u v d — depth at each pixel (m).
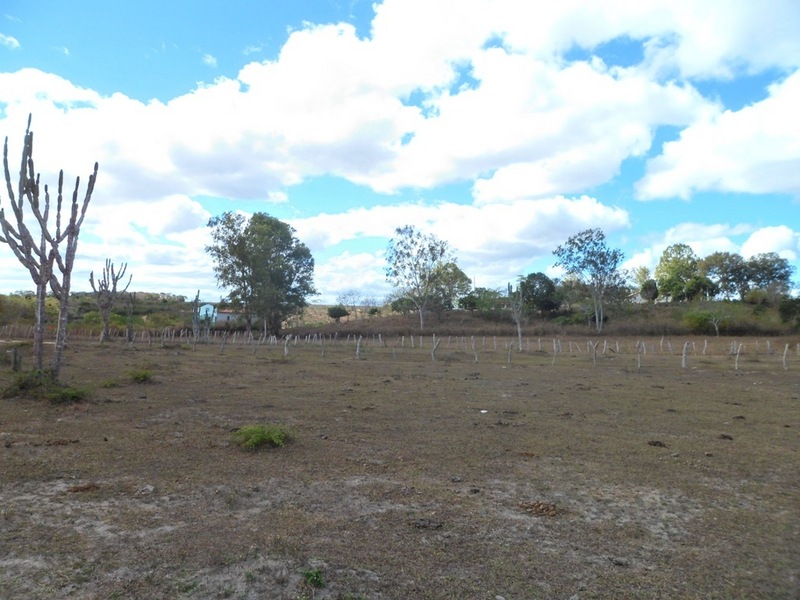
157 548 4.29
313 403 12.05
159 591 3.65
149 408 10.77
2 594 3.55
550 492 6.07
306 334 57.66
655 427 9.95
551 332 55.44
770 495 6.14
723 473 6.97
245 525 4.83
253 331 57.84
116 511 5.09
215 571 3.93
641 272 84.19
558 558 4.39
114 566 3.98
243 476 6.30
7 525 4.68
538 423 10.12
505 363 26.47
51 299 58.38
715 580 4.08
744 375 21.19
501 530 4.92
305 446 7.88
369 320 72.25
